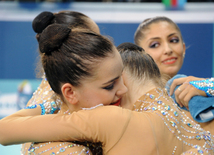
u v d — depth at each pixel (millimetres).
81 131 1997
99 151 2305
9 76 7242
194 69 6930
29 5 7754
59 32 2045
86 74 1980
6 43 7344
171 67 4250
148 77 2418
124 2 8438
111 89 2092
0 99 7117
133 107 2346
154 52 4312
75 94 2080
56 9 7746
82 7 7801
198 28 7031
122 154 1929
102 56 1979
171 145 2070
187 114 2918
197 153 2148
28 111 2365
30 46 7348
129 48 2598
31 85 7199
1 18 7402
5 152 5461
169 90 3156
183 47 4680
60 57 2029
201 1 8492
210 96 2715
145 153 1934
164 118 2135
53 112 2547
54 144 2080
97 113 2025
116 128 1962
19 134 2064
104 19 7398
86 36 2031
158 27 4312
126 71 2426
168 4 7734
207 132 2566
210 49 6949
